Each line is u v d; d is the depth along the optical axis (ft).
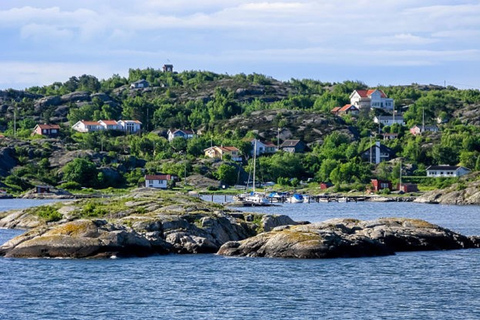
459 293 439.63
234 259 547.90
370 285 458.50
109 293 437.58
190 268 510.17
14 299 422.82
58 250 547.90
